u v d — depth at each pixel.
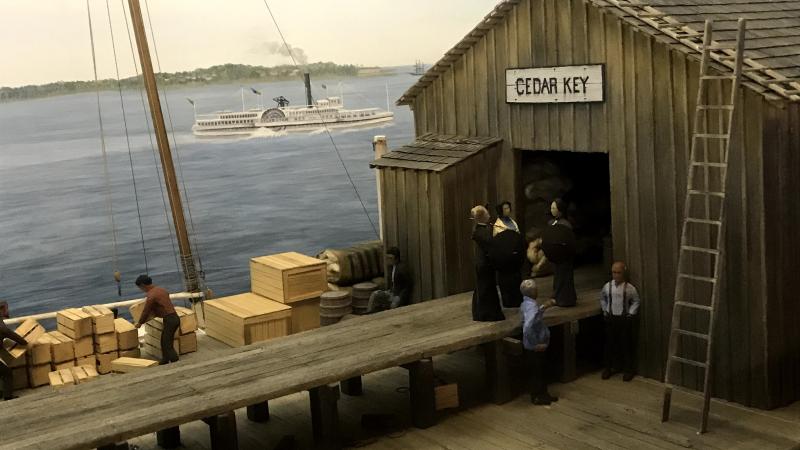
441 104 15.12
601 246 15.48
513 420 11.29
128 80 61.00
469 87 14.52
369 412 11.92
